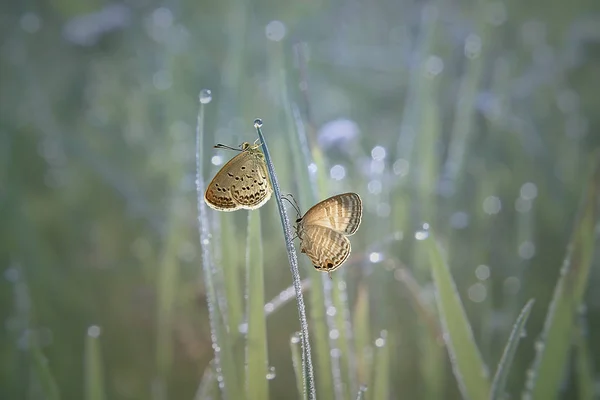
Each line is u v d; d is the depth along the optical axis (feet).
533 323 1.29
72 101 1.96
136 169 1.64
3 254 1.42
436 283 1.04
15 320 1.27
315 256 1.01
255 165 1.02
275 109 1.40
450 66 1.77
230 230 1.05
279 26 1.47
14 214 1.43
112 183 1.57
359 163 1.36
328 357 1.07
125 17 2.04
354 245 1.30
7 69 1.83
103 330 1.37
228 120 1.41
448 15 1.90
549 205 1.46
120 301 1.40
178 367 1.33
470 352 1.04
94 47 2.03
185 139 1.57
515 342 1.00
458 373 1.05
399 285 1.27
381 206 1.28
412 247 1.31
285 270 1.34
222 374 1.03
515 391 1.24
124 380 1.34
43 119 1.73
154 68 1.97
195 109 1.63
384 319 1.21
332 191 1.29
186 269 1.37
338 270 1.09
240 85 1.40
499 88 1.57
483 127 1.66
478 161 1.55
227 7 1.91
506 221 1.46
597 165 1.04
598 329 1.31
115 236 1.53
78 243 1.55
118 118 1.86
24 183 1.65
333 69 1.91
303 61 1.16
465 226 1.39
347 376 1.08
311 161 1.12
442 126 1.64
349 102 1.84
